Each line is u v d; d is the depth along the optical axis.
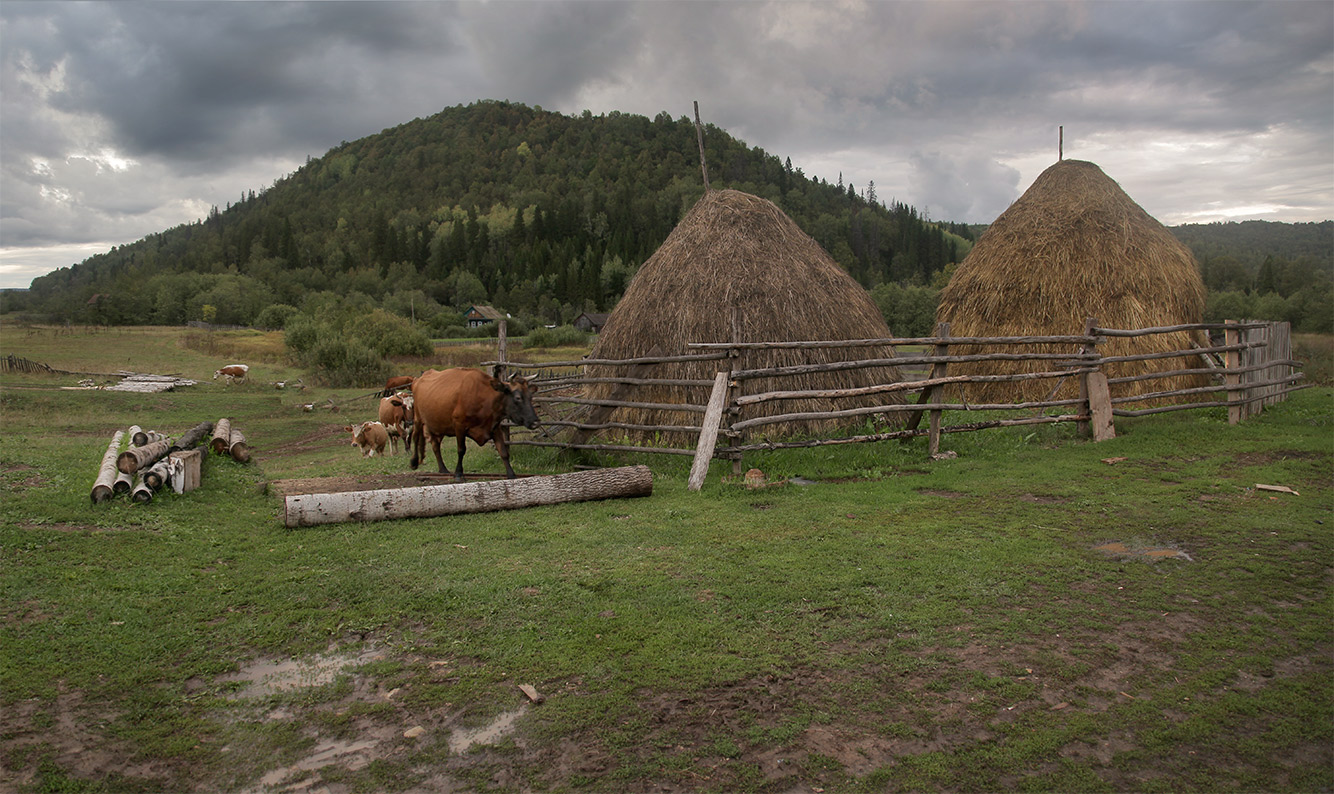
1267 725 3.78
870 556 6.27
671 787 3.39
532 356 52.56
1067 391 13.93
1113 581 5.64
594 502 8.53
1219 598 5.29
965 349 15.38
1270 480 8.48
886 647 4.66
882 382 12.89
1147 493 8.09
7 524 6.94
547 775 3.49
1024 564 6.01
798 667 4.44
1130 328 14.04
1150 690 4.13
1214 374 13.52
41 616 5.15
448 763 3.59
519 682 4.31
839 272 13.95
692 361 11.21
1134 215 15.41
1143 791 3.32
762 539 6.86
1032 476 9.12
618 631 4.93
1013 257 15.44
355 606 5.41
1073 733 3.74
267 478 10.73
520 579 5.86
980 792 3.33
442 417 9.83
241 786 3.44
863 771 3.49
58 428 19.38
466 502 8.00
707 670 4.39
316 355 37.88
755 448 9.61
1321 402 14.40
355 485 9.25
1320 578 5.57
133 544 6.73
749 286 12.32
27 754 3.62
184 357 48.97
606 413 12.32
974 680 4.25
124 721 3.94
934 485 8.85
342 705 4.12
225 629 5.03
